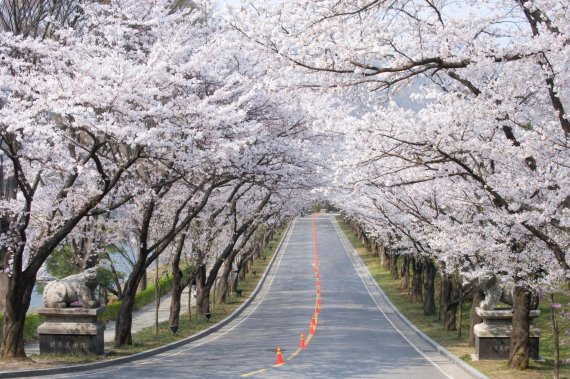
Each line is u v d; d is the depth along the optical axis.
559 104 15.04
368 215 37.22
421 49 14.62
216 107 22.11
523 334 21.48
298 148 27.20
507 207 16.22
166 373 20.77
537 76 15.08
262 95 25.12
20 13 22.55
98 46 21.67
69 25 23.62
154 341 29.66
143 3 23.83
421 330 34.81
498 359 23.67
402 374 21.16
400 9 15.08
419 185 24.17
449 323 34.81
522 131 15.05
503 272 21.77
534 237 18.02
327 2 14.29
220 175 25.38
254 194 40.78
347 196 35.66
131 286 27.55
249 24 14.62
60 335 23.98
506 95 15.48
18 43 20.30
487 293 23.92
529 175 16.23
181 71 20.97
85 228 30.58
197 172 25.30
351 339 31.72
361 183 18.52
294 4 14.56
